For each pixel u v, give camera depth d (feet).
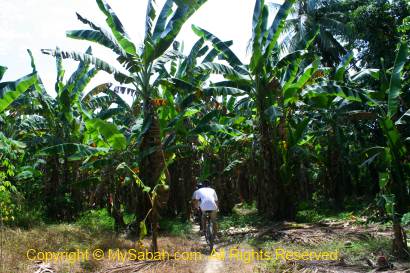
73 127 41.65
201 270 22.99
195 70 40.01
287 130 41.32
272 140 40.98
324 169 54.90
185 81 39.29
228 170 50.39
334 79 42.73
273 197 41.01
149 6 36.81
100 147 39.73
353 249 25.29
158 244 30.99
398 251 23.20
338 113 47.21
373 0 64.23
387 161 32.22
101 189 39.86
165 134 40.75
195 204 31.83
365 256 23.35
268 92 41.04
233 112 55.26
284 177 40.65
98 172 46.42
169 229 39.22
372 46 64.85
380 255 23.31
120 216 40.47
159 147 36.17
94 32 35.94
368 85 57.57
